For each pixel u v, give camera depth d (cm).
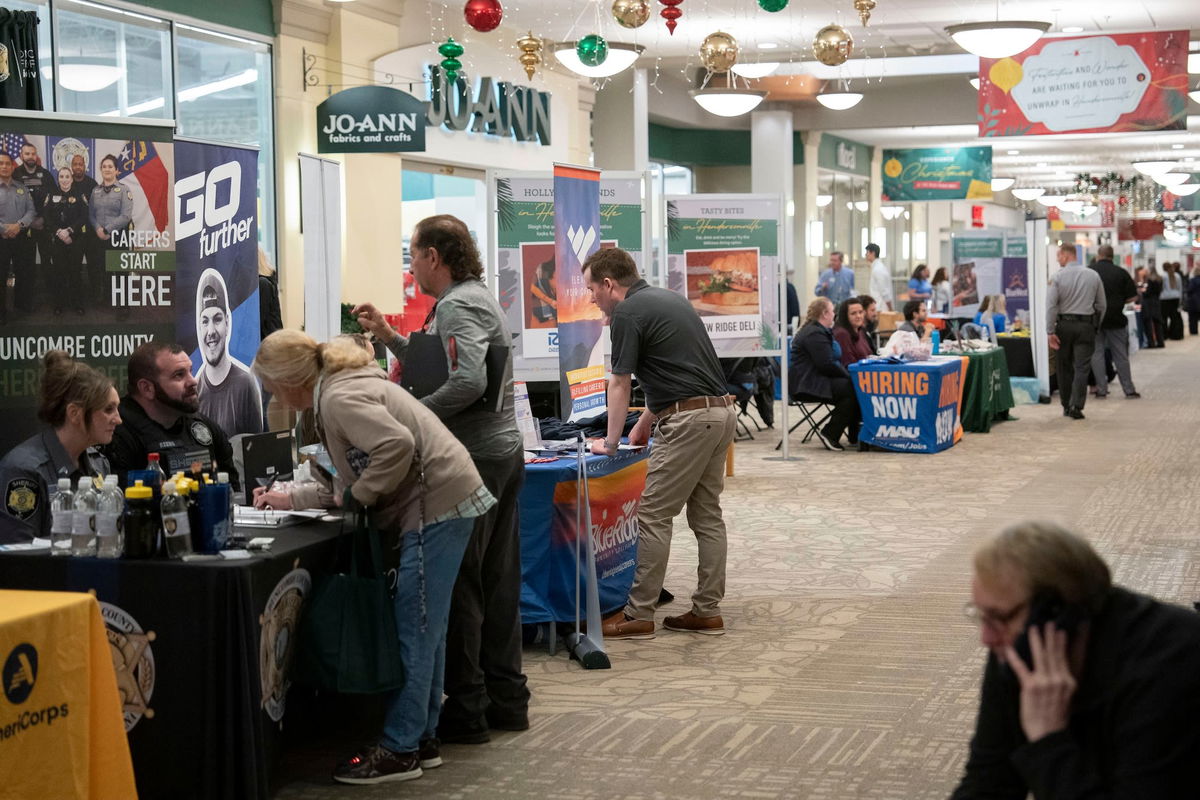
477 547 392
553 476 496
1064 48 1283
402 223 1177
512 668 411
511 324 662
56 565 331
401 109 1029
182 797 324
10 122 411
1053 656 196
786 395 1018
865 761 378
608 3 1237
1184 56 1250
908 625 534
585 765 378
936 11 1324
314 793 356
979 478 923
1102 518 762
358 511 353
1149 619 199
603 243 741
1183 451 1048
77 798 288
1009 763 213
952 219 3334
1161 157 2788
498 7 741
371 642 352
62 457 374
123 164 440
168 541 328
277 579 339
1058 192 3531
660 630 534
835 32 786
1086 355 1281
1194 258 3794
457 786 362
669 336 509
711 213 949
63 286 425
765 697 441
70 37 816
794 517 782
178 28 918
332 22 1064
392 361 498
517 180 658
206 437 429
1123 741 192
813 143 2112
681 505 522
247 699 321
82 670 290
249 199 512
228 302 501
